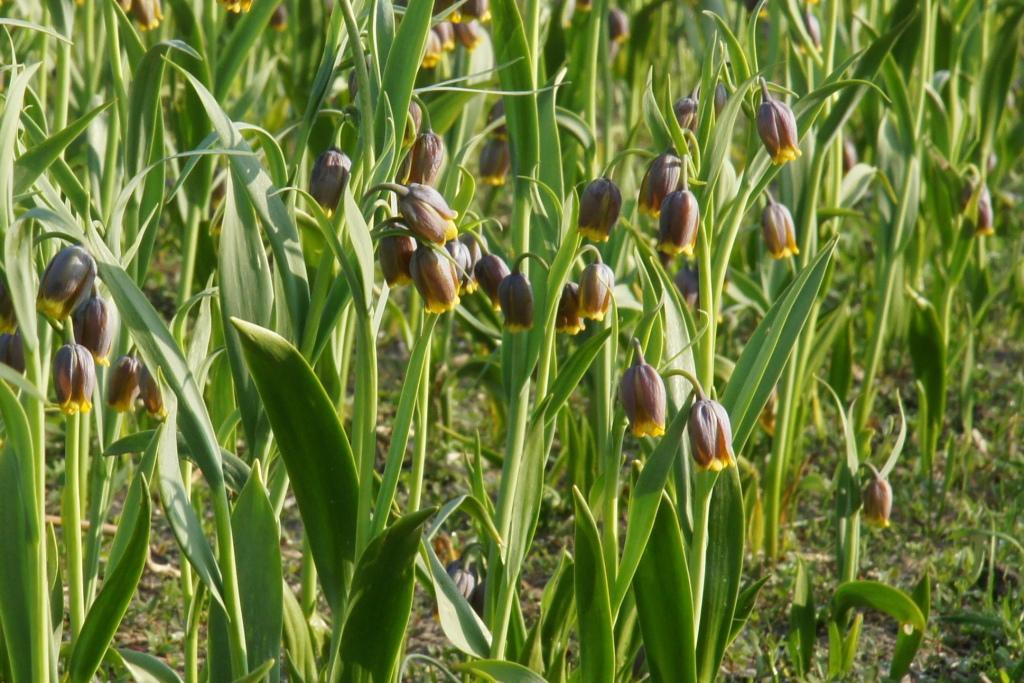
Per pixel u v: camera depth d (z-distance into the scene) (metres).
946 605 4.68
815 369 5.39
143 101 3.64
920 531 5.36
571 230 3.03
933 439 5.65
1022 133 7.30
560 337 5.80
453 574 3.59
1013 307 7.18
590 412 5.01
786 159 3.35
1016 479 5.65
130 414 5.56
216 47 5.24
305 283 2.87
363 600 2.79
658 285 3.52
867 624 4.69
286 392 2.62
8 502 2.80
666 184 3.13
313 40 6.00
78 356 2.66
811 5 5.58
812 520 5.42
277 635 2.94
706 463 2.96
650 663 3.30
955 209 5.96
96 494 3.63
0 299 2.68
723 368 5.13
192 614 3.23
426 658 3.08
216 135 3.21
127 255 3.09
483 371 5.43
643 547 3.08
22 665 2.86
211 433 2.73
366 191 2.67
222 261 2.77
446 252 2.69
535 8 3.43
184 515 2.75
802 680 4.15
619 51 8.14
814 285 3.32
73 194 3.26
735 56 3.59
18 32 4.95
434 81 5.33
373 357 2.73
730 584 3.37
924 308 5.45
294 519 5.49
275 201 2.81
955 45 6.57
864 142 7.98
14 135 2.57
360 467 2.79
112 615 2.83
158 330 2.64
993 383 6.66
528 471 3.16
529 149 3.36
